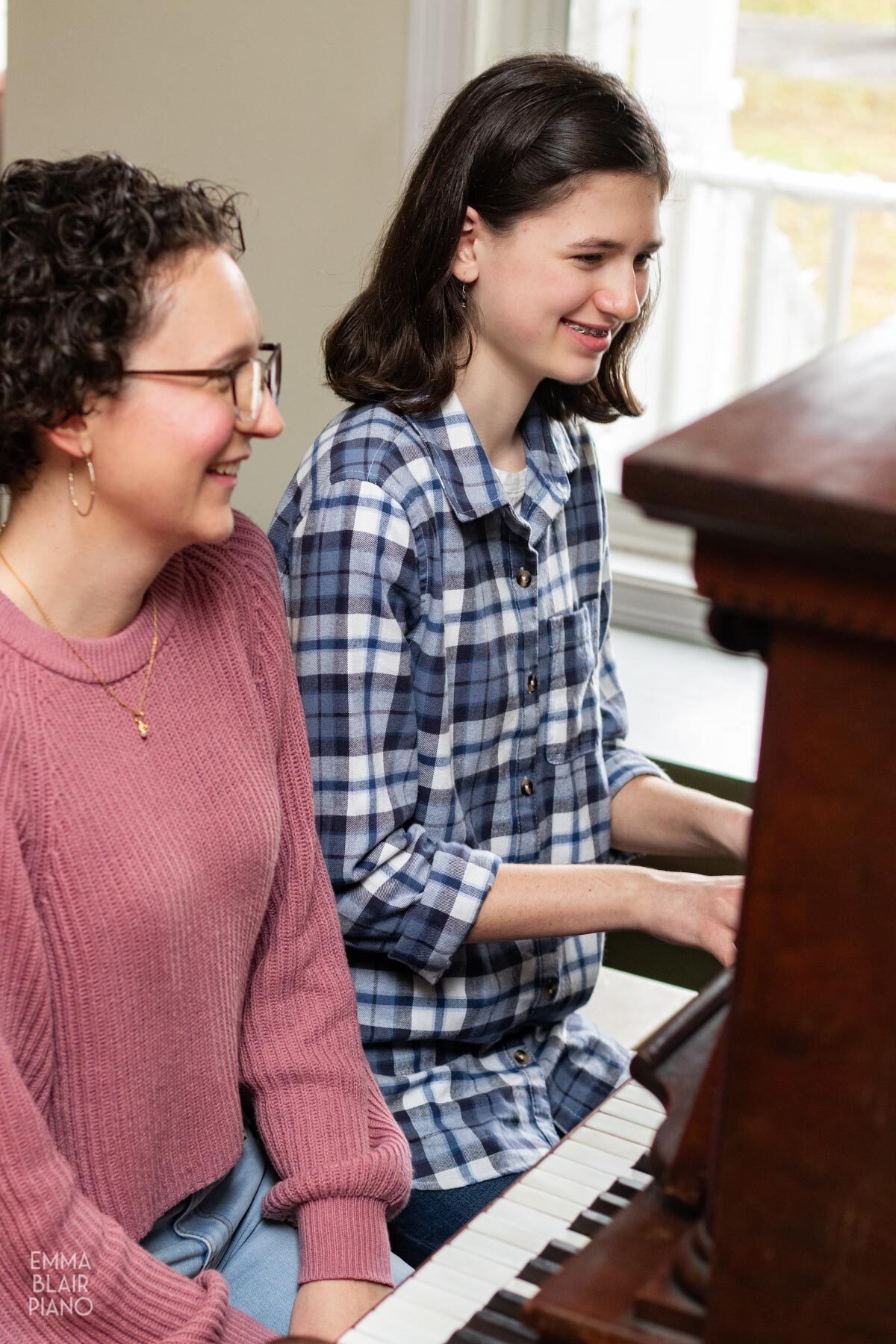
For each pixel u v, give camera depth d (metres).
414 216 1.49
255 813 1.24
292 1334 1.22
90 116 2.94
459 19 2.54
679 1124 0.87
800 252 3.09
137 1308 1.13
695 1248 0.78
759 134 3.40
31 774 1.13
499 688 1.54
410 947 1.45
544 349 1.48
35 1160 1.10
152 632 1.22
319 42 2.68
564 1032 1.67
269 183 2.79
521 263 1.45
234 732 1.25
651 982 2.28
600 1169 1.10
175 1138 1.25
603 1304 0.79
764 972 0.69
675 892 1.39
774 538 0.61
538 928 1.43
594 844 1.66
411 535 1.45
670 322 3.09
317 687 1.44
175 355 1.09
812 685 0.65
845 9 3.28
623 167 1.43
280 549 1.55
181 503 1.13
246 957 1.29
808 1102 0.69
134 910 1.15
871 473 0.62
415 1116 1.50
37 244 1.06
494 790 1.57
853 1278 0.70
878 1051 0.67
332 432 1.52
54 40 2.93
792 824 0.67
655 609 2.86
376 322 1.52
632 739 2.41
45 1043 1.14
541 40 2.62
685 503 0.62
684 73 2.96
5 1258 1.10
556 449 1.62
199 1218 1.30
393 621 1.43
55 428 1.09
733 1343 0.73
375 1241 1.29
